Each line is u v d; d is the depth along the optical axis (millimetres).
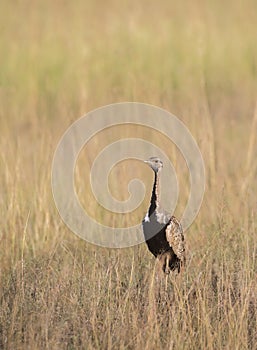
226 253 22141
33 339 18250
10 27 50438
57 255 23109
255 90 44219
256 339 19172
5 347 18844
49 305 19859
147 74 42188
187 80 43562
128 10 53969
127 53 42938
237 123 39188
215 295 20875
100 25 50375
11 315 19656
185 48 46688
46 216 24875
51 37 47750
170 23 50438
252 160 30906
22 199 25781
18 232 24609
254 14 52312
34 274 21734
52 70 43906
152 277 20125
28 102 40500
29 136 35219
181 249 22391
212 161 28375
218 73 45844
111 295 20234
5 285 21562
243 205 26438
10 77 43531
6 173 26734
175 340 18391
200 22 49656
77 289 20750
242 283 20234
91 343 18594
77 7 54500
